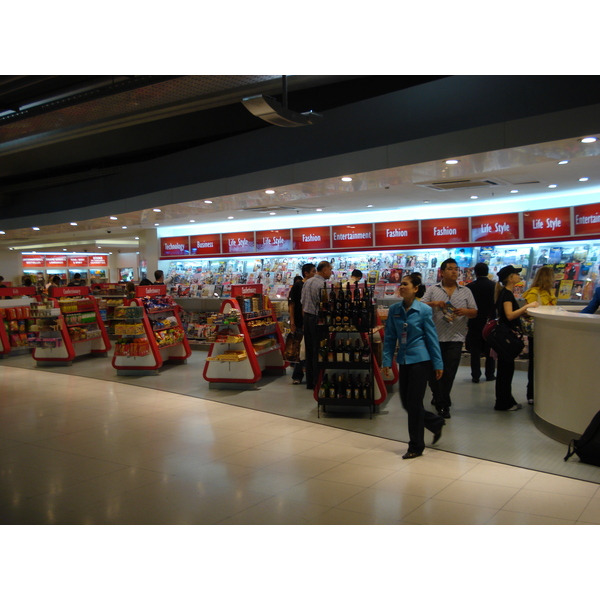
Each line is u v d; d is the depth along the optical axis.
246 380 7.34
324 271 7.14
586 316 4.41
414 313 4.41
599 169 7.41
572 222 9.87
